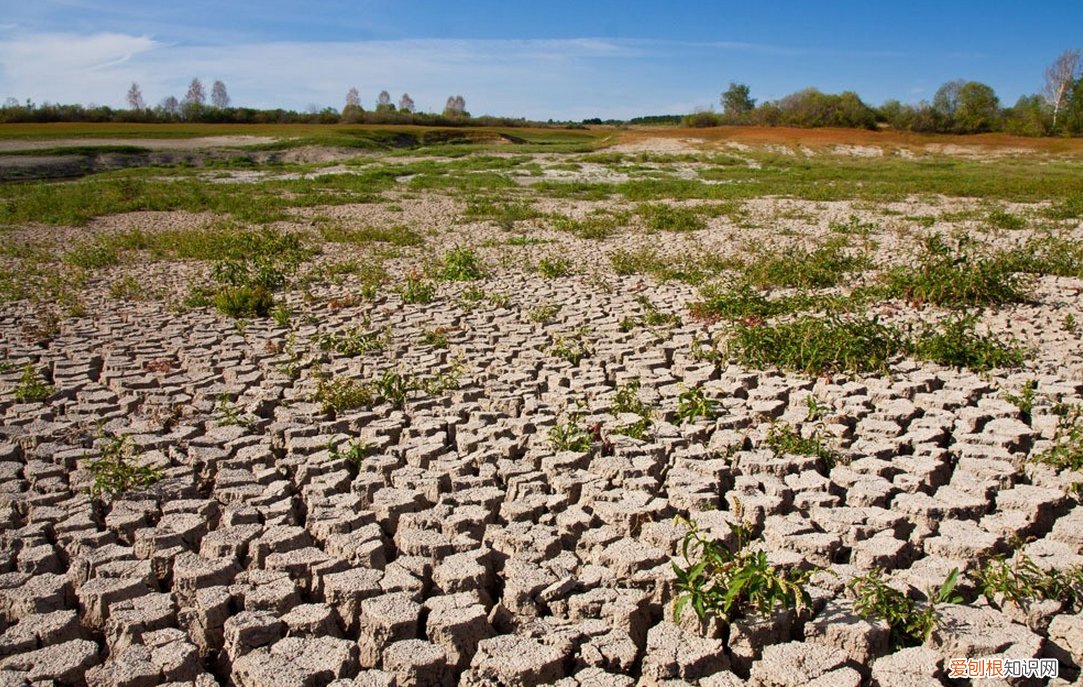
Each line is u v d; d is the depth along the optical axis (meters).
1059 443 5.34
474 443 5.46
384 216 19.83
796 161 40.72
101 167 38.34
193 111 75.44
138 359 7.50
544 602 3.74
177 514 4.53
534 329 8.56
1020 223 16.70
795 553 4.01
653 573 3.82
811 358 6.98
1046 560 3.95
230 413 6.02
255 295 9.62
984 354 7.08
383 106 91.94
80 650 3.44
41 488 4.95
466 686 3.26
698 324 8.72
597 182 30.09
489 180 29.28
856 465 5.04
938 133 62.34
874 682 3.24
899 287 9.98
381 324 8.92
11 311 9.85
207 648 3.62
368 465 5.09
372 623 3.51
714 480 4.83
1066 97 67.94
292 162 43.41
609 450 5.43
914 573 3.87
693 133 56.16
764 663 3.26
